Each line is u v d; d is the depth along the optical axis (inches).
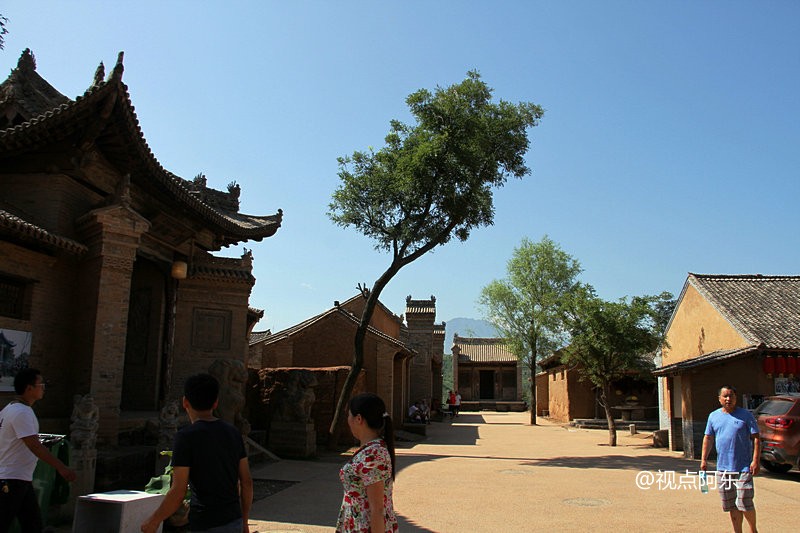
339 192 820.0
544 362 1766.7
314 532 337.1
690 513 394.9
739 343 755.4
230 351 713.0
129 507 256.4
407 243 806.5
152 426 547.2
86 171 526.6
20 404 242.1
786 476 564.4
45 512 311.7
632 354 906.7
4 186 512.7
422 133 800.9
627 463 682.2
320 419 826.2
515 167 858.1
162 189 587.2
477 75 810.8
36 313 484.1
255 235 781.3
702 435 732.7
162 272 679.1
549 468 634.2
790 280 926.4
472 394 2539.4
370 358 1055.0
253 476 546.0
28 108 536.4
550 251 1563.7
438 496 460.8
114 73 456.8
